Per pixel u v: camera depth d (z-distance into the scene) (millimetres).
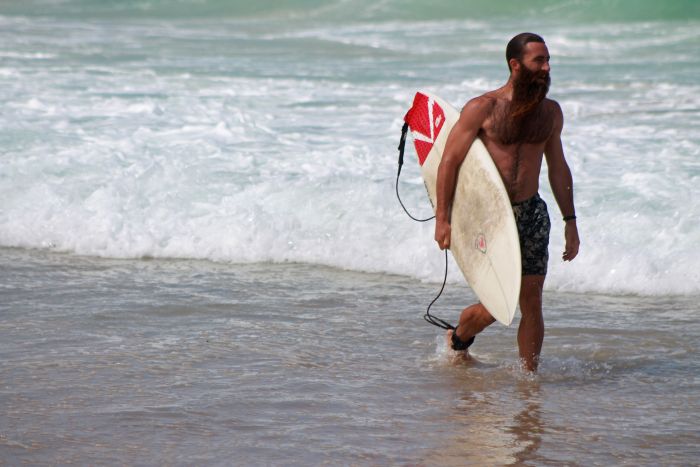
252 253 30016
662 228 29016
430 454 15758
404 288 27125
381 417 17438
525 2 108938
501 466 15328
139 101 49031
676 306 25375
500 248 18188
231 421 17016
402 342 22297
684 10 102438
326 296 26188
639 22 99750
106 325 23062
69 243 31047
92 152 37781
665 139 40500
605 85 56281
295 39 84438
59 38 81500
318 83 57031
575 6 106875
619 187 32906
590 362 21000
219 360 20594
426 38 85625
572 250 19781
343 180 33281
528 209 18766
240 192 33062
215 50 75000
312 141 40531
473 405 18172
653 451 15977
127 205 32438
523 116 18203
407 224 30297
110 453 15508
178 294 26094
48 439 16047
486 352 21844
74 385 18750
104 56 69000
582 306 25484
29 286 26719
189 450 15680
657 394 18938
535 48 17750
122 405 17688
